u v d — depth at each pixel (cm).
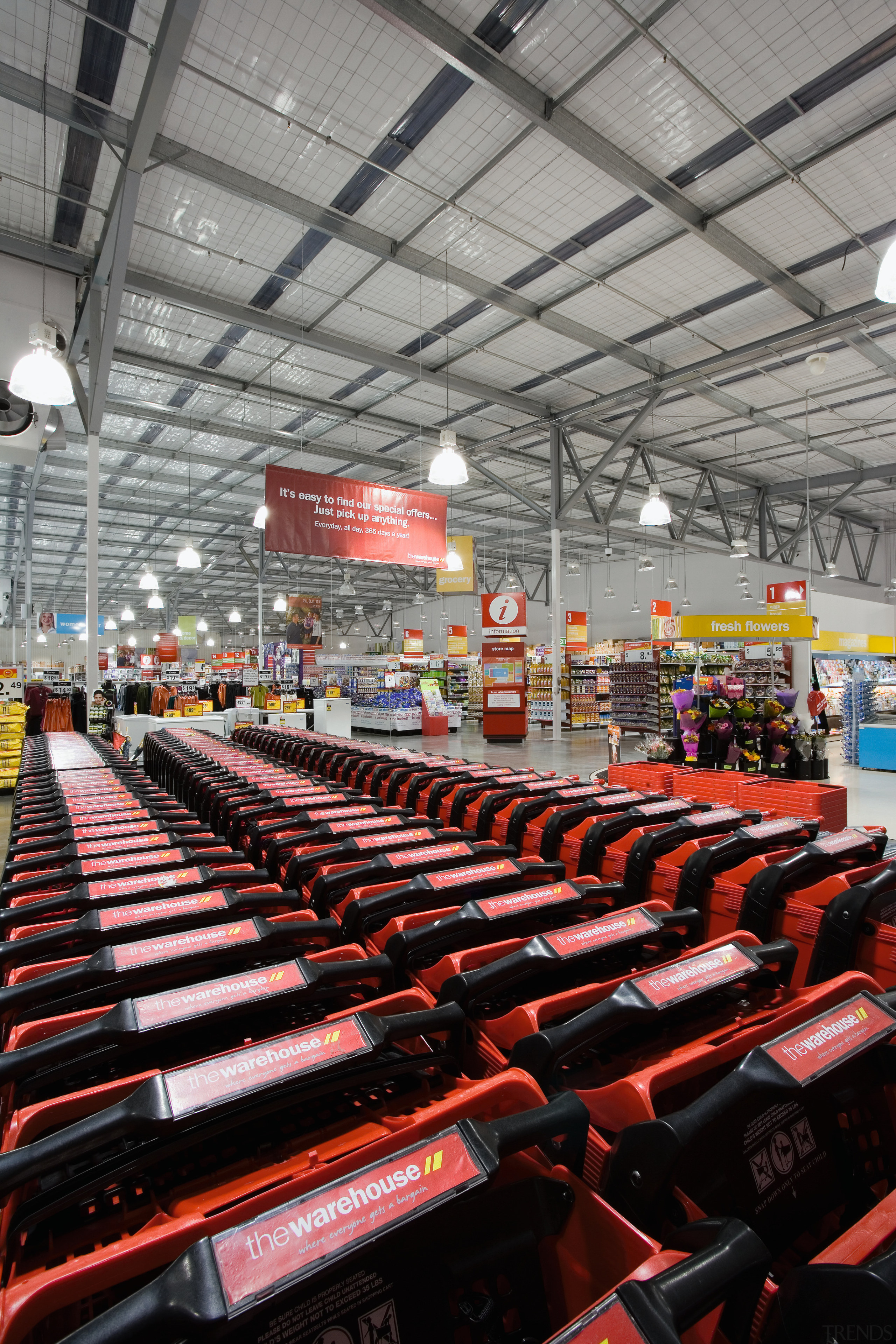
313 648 1719
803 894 206
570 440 1303
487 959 160
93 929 163
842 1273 64
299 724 1189
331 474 1509
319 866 237
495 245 679
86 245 658
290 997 123
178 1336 57
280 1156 104
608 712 2084
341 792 350
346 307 794
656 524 789
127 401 1070
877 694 1226
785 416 1196
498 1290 82
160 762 610
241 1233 64
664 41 457
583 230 659
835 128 534
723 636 1069
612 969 169
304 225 637
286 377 990
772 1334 71
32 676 2019
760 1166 92
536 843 297
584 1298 84
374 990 155
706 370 946
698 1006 145
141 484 1502
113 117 498
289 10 429
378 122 520
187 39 377
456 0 427
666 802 303
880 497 1781
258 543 2148
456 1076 123
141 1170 89
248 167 563
